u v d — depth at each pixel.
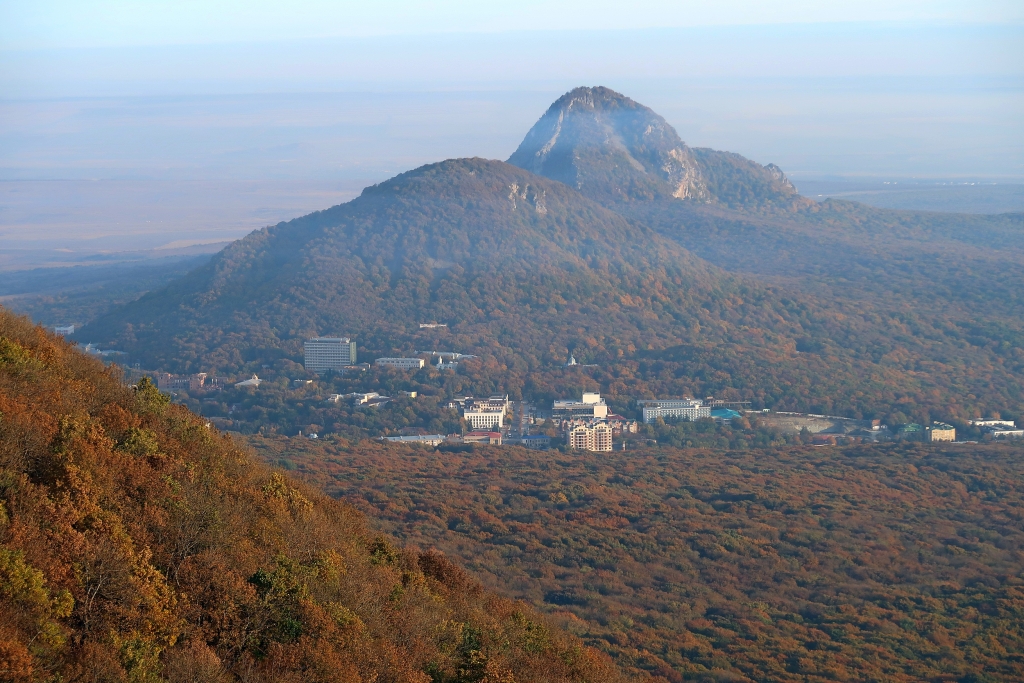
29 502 38.88
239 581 40.88
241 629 39.97
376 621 47.09
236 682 38.78
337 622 42.91
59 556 36.78
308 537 49.91
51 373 50.38
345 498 145.50
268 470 58.16
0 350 49.38
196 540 42.06
